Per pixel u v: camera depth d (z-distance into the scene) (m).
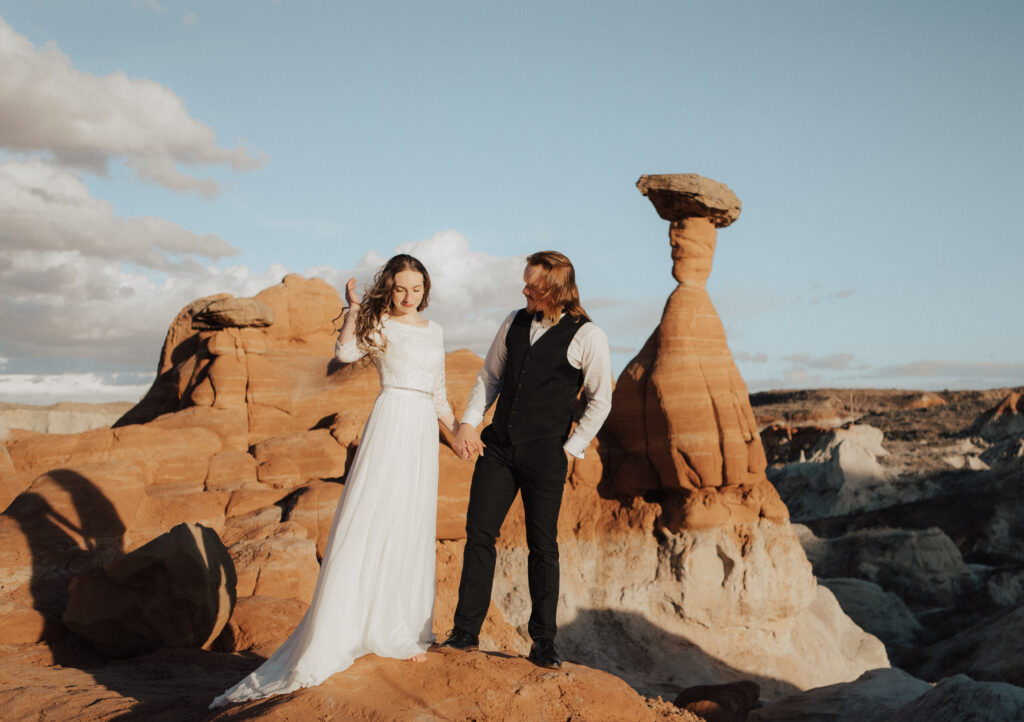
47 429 49.88
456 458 15.07
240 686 4.05
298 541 10.42
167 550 6.99
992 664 30.77
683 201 18.97
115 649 7.05
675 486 17.66
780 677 17.00
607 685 4.29
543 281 4.32
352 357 4.25
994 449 90.06
